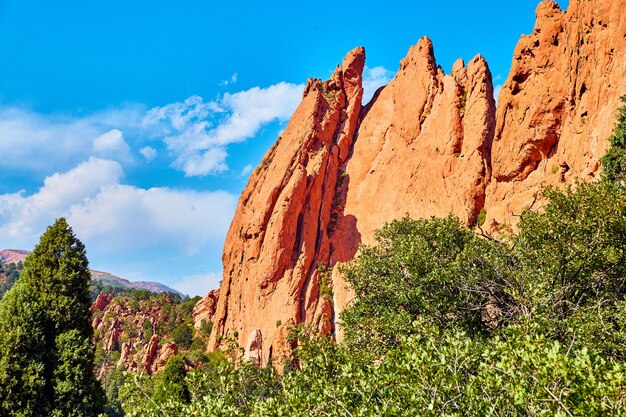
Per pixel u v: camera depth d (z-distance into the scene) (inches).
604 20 1865.2
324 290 3085.6
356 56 4335.6
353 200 3604.8
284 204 3395.7
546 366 364.8
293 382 601.6
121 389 682.8
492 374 431.5
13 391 975.6
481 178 2679.6
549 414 358.0
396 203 3253.0
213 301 4458.7
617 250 743.1
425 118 3484.3
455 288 916.0
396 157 3521.2
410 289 960.3
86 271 1207.6
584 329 592.4
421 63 3720.5
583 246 737.6
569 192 853.2
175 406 590.9
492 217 2337.6
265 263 3270.2
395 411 417.4
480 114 2906.0
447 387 428.5
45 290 1136.2
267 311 3149.6
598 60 1872.5
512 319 799.1
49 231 1203.9
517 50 2440.9
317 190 3531.0
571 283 755.4
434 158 3147.1
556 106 2198.6
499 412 404.8
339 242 3390.7
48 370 1043.9
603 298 710.5
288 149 3816.4
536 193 2111.2
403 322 870.4
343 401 476.4
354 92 4234.7
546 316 648.4
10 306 1087.0
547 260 777.6
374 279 1112.8
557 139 2212.1
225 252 3973.9
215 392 678.5
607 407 335.9
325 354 638.5
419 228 1333.7
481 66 3120.1
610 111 1688.0
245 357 2955.2
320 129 3902.6
